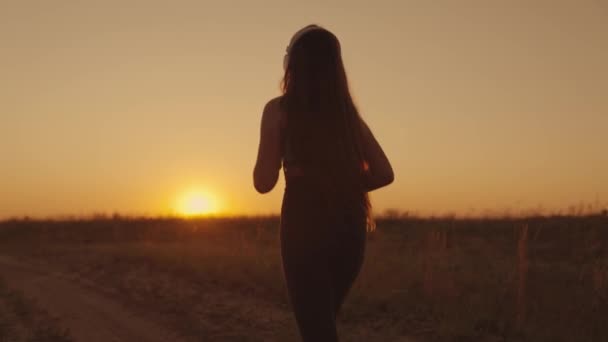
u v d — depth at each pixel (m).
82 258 18.75
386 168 2.56
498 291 8.84
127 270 14.92
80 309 9.93
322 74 2.50
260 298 10.20
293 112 2.48
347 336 7.29
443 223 25.61
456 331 7.04
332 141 2.45
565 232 18.78
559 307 7.79
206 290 11.20
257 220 35.41
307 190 2.41
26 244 31.47
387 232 24.42
